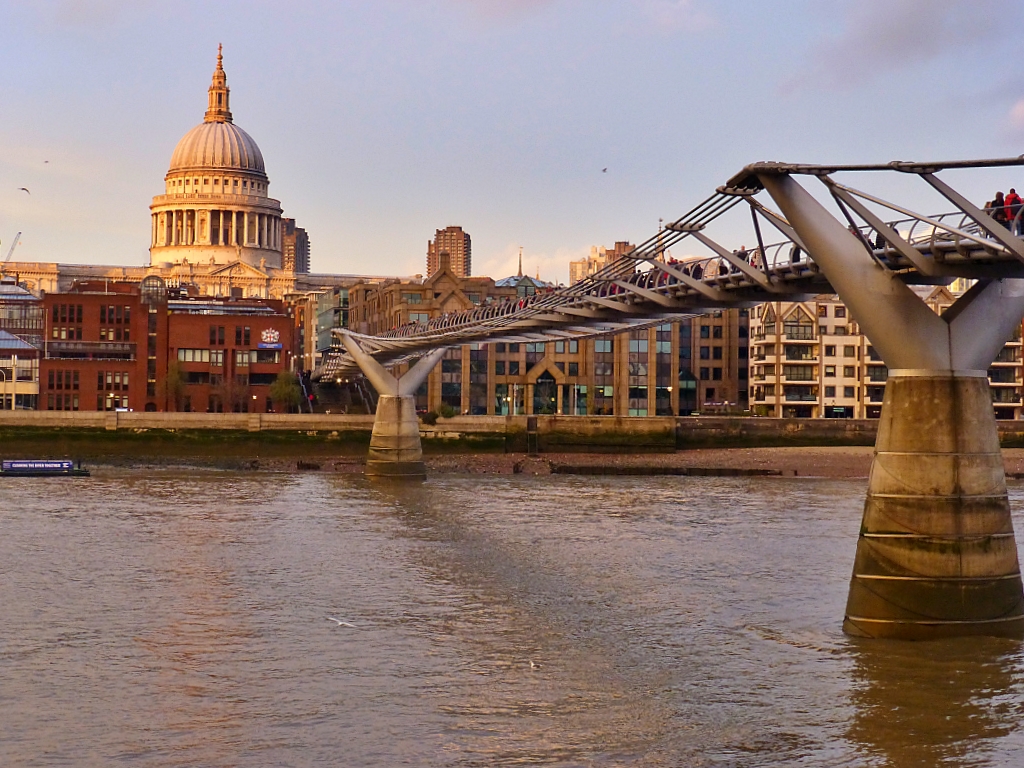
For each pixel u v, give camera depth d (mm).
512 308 100625
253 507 95125
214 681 43469
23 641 48719
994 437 46125
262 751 36562
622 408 192625
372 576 63156
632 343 193000
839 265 45094
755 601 56719
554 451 163625
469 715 39781
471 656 47031
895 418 46344
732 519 88562
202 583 60750
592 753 36344
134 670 44812
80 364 188500
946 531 45688
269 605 55781
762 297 56406
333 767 35312
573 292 74875
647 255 62500
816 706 40188
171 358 194750
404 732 38188
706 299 60312
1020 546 72812
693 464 145375
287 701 41219
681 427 164625
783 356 180250
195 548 71750
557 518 89250
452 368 188375
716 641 48969
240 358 197375
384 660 46344
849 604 48250
